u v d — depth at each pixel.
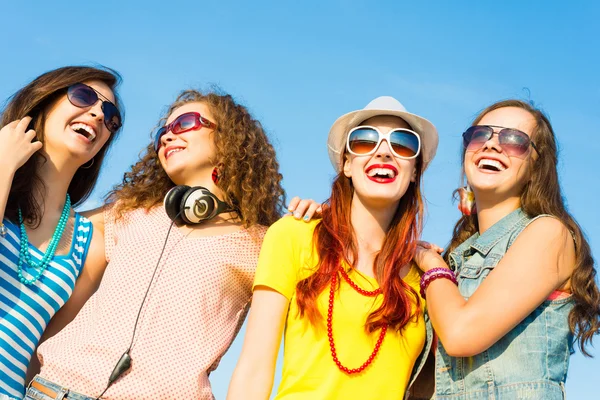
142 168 4.81
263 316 3.57
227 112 4.74
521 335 3.51
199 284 4.02
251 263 4.24
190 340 3.91
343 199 3.90
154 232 4.29
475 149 3.89
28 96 4.48
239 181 4.59
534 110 4.00
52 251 4.30
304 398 3.45
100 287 4.16
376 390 3.54
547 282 3.50
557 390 3.43
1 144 4.17
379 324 3.58
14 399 3.84
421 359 3.77
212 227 4.36
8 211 4.31
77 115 4.50
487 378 3.49
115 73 4.80
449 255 4.04
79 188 4.87
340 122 4.03
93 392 3.73
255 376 3.42
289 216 3.89
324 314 3.59
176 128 4.56
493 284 3.48
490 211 3.94
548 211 3.76
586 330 3.61
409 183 4.00
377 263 3.80
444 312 3.49
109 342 3.85
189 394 3.79
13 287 4.11
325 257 3.68
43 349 3.90
